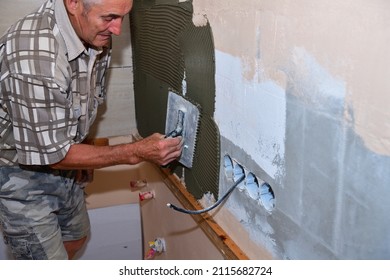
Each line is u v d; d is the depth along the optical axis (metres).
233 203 1.36
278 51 0.98
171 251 2.07
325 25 0.81
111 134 2.41
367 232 0.79
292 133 0.97
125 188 2.63
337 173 0.84
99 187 2.58
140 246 2.83
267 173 1.11
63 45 1.39
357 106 0.76
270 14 0.99
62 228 1.99
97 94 1.80
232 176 1.33
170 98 1.65
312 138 0.90
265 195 1.17
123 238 2.77
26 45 1.31
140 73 2.10
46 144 1.36
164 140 1.45
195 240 1.72
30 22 1.36
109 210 2.66
